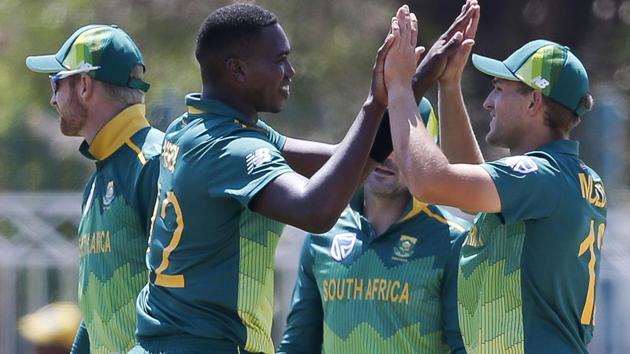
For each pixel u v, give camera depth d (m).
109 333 20.48
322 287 21.52
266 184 16.59
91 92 20.62
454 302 20.39
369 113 17.41
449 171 17.42
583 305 18.41
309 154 19.06
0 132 50.66
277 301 33.44
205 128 17.36
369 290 20.94
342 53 46.84
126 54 20.75
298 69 46.28
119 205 20.27
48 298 36.88
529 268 18.06
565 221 17.97
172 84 45.81
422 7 50.25
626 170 42.25
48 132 50.94
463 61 18.84
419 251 20.78
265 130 17.95
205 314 17.28
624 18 51.03
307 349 21.98
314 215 16.28
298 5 46.75
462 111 19.55
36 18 49.31
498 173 17.69
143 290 18.23
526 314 18.14
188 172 17.22
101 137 20.66
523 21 51.69
